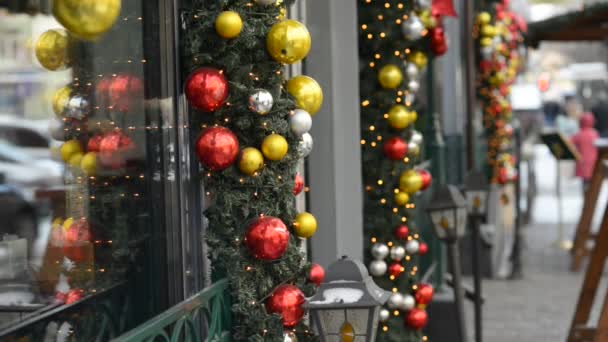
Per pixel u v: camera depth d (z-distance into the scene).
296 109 5.64
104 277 4.80
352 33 8.27
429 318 11.38
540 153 42.97
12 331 4.07
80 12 4.29
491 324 12.55
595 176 16.41
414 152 8.81
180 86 5.53
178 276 5.48
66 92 4.45
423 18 8.93
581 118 24.16
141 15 5.21
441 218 8.28
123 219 4.99
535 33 16.23
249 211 5.57
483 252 15.99
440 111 13.30
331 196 8.32
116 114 4.94
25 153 4.14
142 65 5.21
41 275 4.28
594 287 9.86
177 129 5.51
